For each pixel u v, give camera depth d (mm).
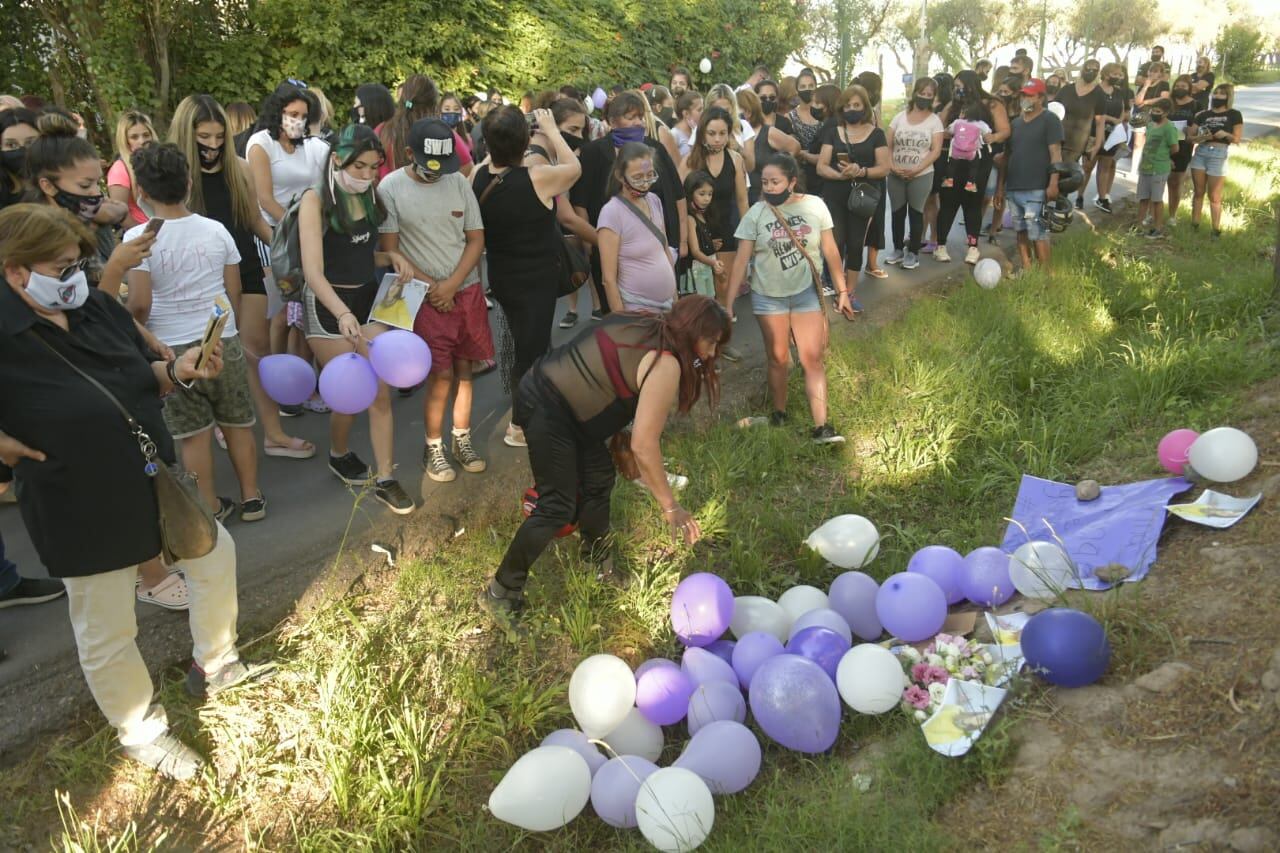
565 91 8727
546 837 3449
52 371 2986
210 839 3383
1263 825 2660
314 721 3777
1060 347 7574
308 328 4836
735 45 19078
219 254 4477
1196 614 3641
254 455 4859
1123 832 2797
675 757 3828
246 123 7219
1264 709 3049
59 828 3344
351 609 4480
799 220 5805
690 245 6828
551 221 5172
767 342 6090
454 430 5445
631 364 3756
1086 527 4652
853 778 3334
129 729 3471
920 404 6578
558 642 4367
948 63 24344
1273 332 6953
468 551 4934
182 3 11227
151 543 3230
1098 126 12398
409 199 4824
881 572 4848
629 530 5102
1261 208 12961
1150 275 9227
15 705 3662
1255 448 4535
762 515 5258
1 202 4734
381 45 13266
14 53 11039
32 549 4637
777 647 3932
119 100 10852
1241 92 42375
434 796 3537
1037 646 3355
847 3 27344
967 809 3068
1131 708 3242
